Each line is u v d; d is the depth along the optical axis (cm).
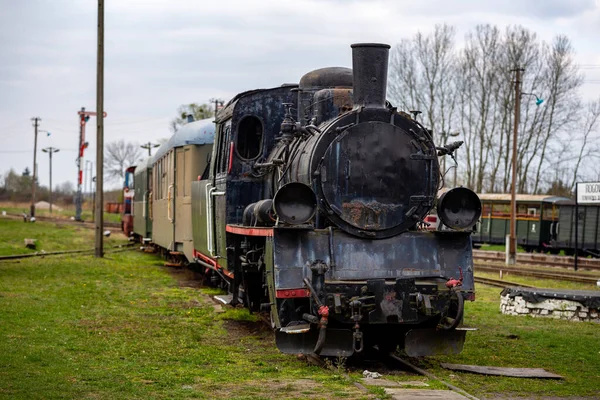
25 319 1195
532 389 821
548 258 3038
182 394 754
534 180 4956
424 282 943
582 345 1089
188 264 2066
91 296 1520
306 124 1145
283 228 930
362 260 970
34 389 755
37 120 7356
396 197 1000
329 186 980
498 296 1738
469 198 997
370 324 977
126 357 946
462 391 781
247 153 1273
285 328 913
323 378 846
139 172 3222
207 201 1482
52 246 3048
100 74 2602
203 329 1182
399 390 777
